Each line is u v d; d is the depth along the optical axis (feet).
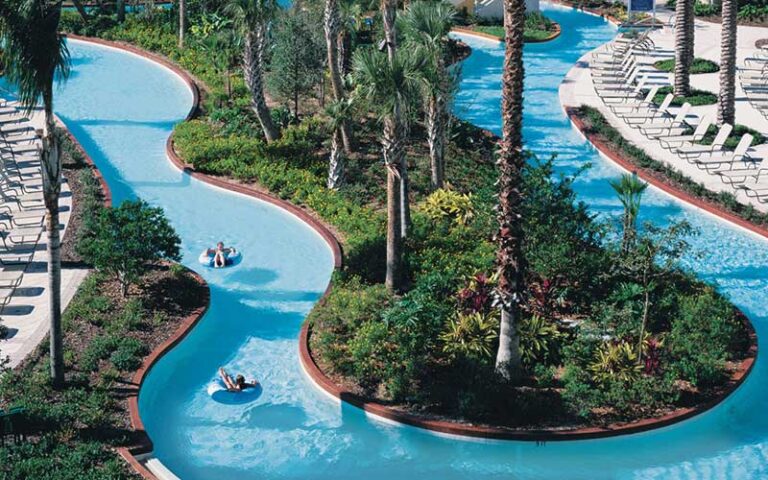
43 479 70.95
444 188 117.39
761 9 184.03
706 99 144.77
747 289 101.40
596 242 99.66
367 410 82.99
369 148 131.23
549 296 93.61
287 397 86.69
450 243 103.45
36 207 115.96
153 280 101.35
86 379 83.97
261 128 138.21
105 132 143.54
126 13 193.57
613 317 89.61
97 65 171.53
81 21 188.55
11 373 84.48
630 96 148.25
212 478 77.15
